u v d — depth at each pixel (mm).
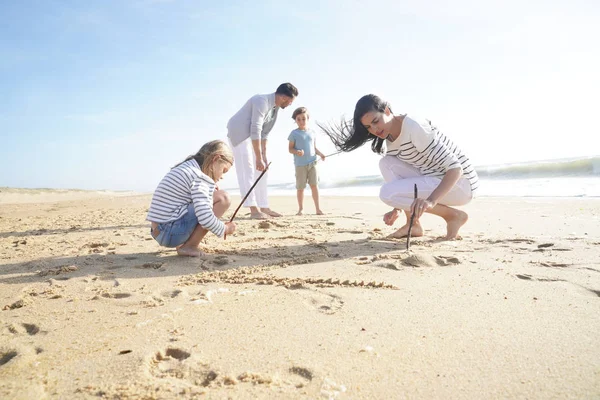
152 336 1874
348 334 1877
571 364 1569
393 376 1516
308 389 1439
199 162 3363
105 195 19156
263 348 1748
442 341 1794
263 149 6355
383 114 3482
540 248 3422
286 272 2922
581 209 5699
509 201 7219
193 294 2486
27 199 16453
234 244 3973
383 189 3873
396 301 2303
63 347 1772
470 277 2715
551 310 2115
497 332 1871
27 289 2623
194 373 1567
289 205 8805
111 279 2830
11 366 1611
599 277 2611
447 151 3486
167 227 3252
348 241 4004
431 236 4125
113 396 1398
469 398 1377
